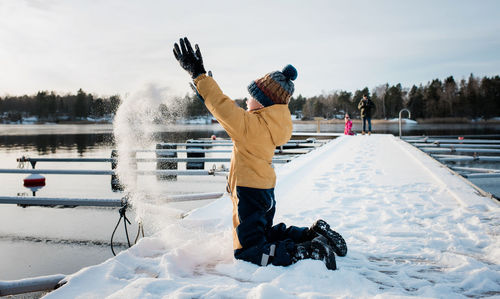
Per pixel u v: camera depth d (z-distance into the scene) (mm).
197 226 3283
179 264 2268
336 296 1736
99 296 1772
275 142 2297
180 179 12445
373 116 102188
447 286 1932
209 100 2158
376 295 1742
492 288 1916
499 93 90750
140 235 5809
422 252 2584
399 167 7223
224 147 20156
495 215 3455
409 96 100625
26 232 5969
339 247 2404
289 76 2338
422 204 4109
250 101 2432
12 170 9383
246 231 2256
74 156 17359
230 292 1753
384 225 3326
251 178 2252
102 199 4973
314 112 111688
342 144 13258
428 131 39500
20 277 4188
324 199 4484
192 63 2189
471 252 2578
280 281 1950
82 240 5578
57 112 101875
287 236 2539
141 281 1866
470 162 17344
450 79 98250
